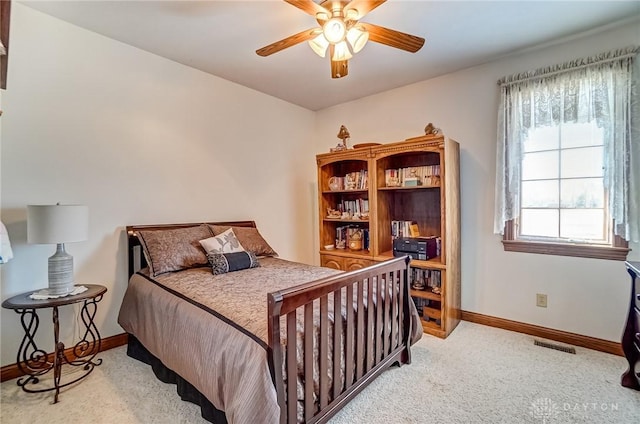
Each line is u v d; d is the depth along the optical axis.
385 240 3.48
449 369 2.20
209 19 2.29
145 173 2.79
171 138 2.96
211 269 2.56
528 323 2.80
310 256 4.43
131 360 2.38
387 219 3.51
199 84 3.15
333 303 1.72
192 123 3.11
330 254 3.69
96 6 2.13
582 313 2.54
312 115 4.46
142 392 1.96
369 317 1.90
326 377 1.57
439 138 2.80
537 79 2.65
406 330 2.30
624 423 1.65
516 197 2.79
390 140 3.68
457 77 3.16
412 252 3.06
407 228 3.44
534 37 2.51
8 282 2.12
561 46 2.58
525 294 2.81
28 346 2.17
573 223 2.62
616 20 2.28
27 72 2.18
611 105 2.35
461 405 1.81
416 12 2.16
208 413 1.62
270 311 1.28
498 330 2.90
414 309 2.36
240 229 3.20
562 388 1.96
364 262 3.37
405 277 2.33
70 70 2.37
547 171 2.73
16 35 2.13
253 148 3.68
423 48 2.68
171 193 2.96
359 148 3.43
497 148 2.87
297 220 4.23
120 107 2.63
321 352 1.54
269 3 2.10
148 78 2.79
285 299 1.32
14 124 2.14
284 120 4.04
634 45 2.28
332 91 3.72
